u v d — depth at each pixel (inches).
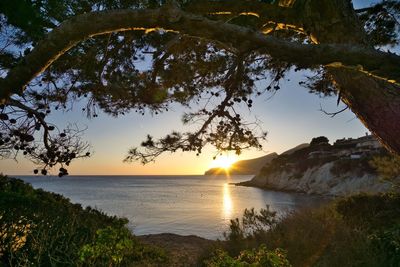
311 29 142.5
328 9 137.6
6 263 292.7
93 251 219.0
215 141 221.6
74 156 153.1
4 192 371.2
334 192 3218.5
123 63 238.1
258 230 406.3
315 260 291.1
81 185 6781.5
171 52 229.6
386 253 251.0
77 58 228.8
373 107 135.3
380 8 201.3
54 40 83.7
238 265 155.5
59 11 201.0
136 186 6535.4
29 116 144.6
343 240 312.7
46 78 224.2
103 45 221.3
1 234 311.6
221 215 1807.3
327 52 73.0
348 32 137.4
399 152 133.9
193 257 460.4
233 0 137.6
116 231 221.8
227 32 78.8
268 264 166.4
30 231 321.4
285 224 402.3
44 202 436.5
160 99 235.3
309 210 460.4
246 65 192.2
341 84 143.0
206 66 239.1
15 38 203.3
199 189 5359.3
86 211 561.9
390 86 131.3
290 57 76.3
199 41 226.2
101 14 83.0
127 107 246.5
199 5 136.9
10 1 152.0
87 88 237.1
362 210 445.1
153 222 1515.7
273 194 3978.8
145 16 82.0
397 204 430.3
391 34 223.5
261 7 140.4
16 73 86.4
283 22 142.2
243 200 3051.2
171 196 3607.3
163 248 577.9
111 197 3368.6
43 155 151.9
